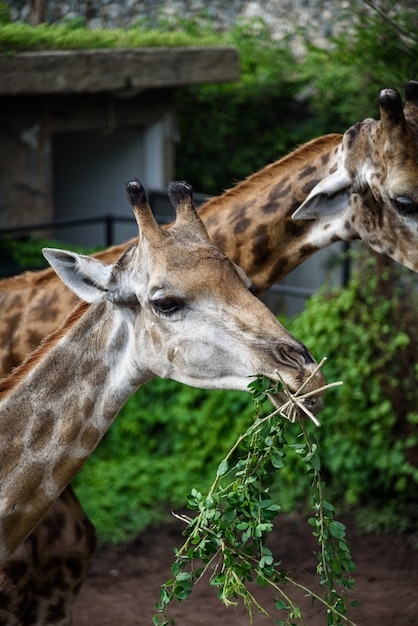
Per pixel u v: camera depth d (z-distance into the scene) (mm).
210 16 20266
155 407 11242
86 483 10656
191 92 19188
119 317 5188
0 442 5258
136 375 5148
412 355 9852
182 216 5078
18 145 14641
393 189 6016
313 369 4621
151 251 4895
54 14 16438
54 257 5168
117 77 14516
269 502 4738
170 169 16609
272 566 4703
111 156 16609
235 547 4777
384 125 6012
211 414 10875
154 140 16266
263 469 4820
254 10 20578
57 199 16766
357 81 10367
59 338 5496
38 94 14023
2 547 5320
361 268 10414
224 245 7035
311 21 19594
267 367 4637
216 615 8312
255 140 19531
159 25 18922
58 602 6750
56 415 5273
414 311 9898
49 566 6664
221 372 4801
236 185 7188
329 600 4875
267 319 4754
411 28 9000
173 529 9953
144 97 15867
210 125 19375
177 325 4848
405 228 6188
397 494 10266
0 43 13570
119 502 10281
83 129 15266
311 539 9688
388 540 9672
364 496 10320
